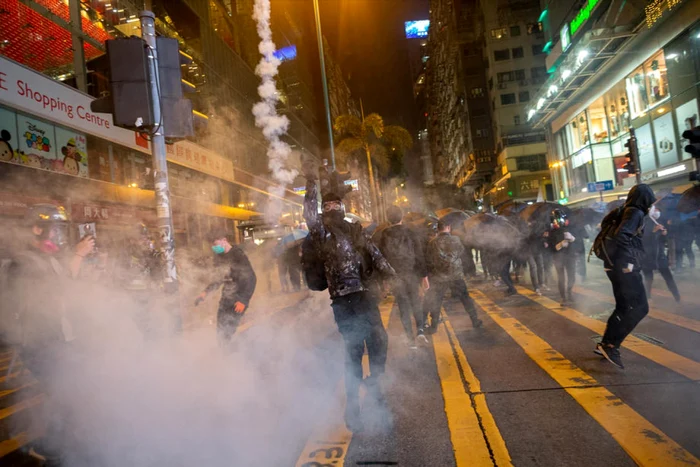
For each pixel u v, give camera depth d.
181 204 20.25
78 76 15.05
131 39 4.54
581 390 3.84
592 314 6.96
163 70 4.74
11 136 11.72
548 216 8.32
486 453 2.90
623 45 24.09
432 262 6.48
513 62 57.53
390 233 6.01
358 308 3.62
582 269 10.30
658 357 4.54
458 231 10.51
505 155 55.38
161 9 21.67
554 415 3.39
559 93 31.64
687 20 20.44
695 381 3.82
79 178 14.09
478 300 9.52
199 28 25.25
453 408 3.70
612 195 29.70
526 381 4.20
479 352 5.38
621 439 2.94
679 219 9.83
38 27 13.66
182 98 4.83
